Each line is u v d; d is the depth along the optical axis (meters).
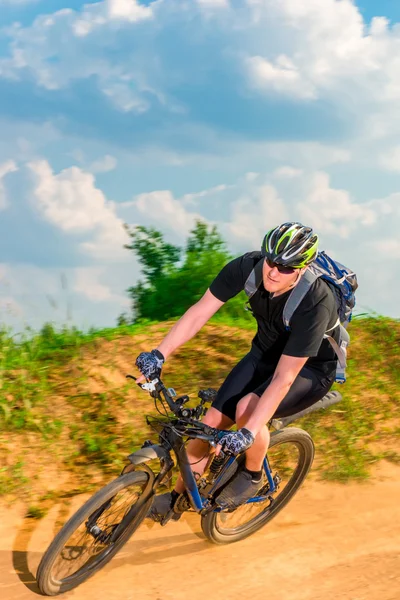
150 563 3.64
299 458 4.13
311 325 3.26
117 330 6.64
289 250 3.15
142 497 3.46
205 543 3.88
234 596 3.38
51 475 4.53
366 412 5.74
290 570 3.64
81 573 3.40
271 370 3.63
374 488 4.72
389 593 3.43
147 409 5.42
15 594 3.28
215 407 3.65
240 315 8.52
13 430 4.87
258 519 4.06
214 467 3.69
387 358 6.68
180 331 3.54
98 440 4.91
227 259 10.27
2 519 4.02
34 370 5.61
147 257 10.33
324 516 4.29
